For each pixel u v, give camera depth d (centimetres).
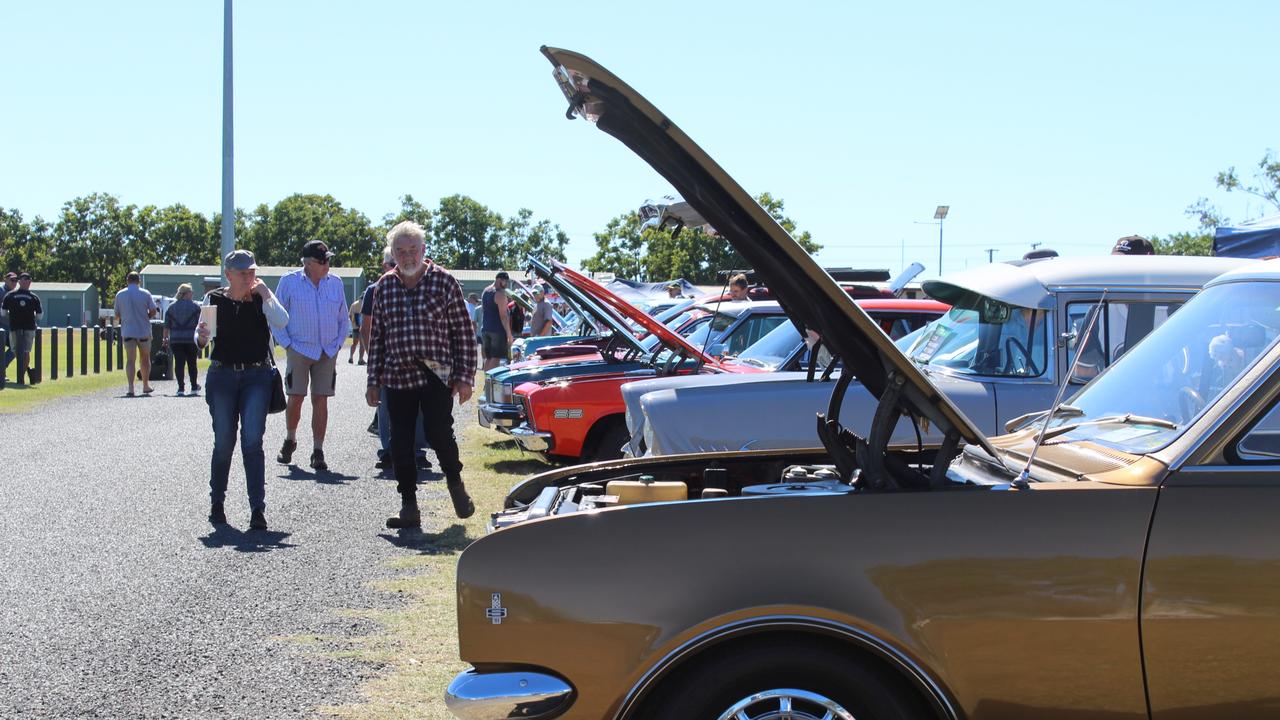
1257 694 288
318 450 998
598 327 1562
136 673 466
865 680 292
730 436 607
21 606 562
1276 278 351
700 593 294
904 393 321
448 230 10412
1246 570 288
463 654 301
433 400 729
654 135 310
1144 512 293
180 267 5719
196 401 1628
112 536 723
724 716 293
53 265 8888
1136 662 290
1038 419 405
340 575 626
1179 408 341
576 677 297
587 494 398
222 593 587
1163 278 608
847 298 315
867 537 295
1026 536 294
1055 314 602
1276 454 298
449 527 757
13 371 2200
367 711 423
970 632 290
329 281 996
